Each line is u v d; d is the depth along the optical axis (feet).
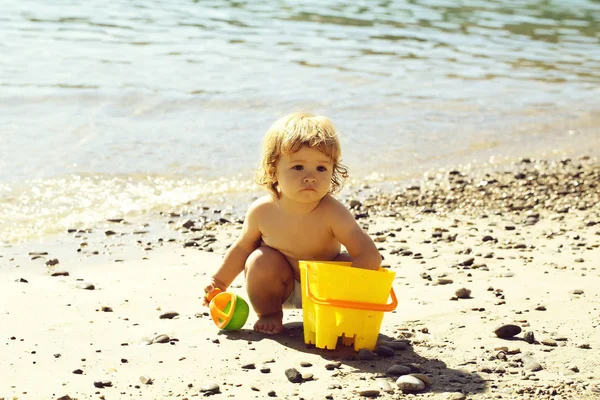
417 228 20.54
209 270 16.85
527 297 14.85
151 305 14.39
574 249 18.58
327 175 12.65
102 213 20.80
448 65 41.70
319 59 41.09
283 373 11.30
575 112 34.27
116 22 48.37
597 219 21.49
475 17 57.82
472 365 11.62
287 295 13.37
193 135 27.94
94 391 10.61
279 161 12.67
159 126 28.78
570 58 44.83
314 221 12.92
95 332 12.86
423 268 16.97
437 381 11.04
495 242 19.24
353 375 11.25
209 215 21.33
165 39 43.98
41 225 19.62
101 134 27.35
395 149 28.22
